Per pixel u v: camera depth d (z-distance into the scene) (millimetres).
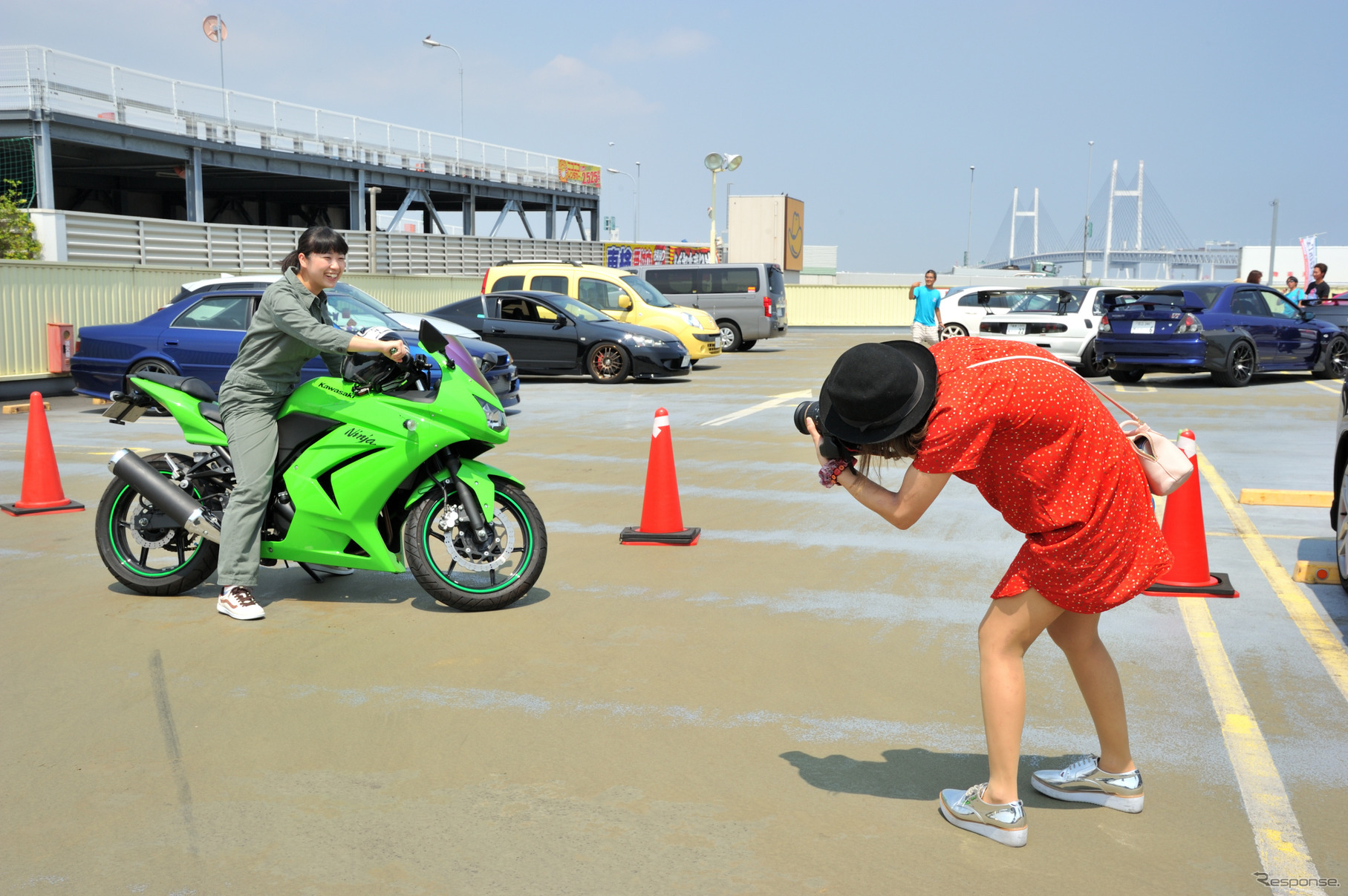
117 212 42438
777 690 4152
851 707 3980
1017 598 2945
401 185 40969
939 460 2766
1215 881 2777
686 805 3207
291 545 5262
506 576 5727
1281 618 5020
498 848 2953
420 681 4273
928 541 6609
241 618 5078
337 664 4465
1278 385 16859
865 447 2922
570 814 3150
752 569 5977
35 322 14977
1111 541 2801
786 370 19859
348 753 3588
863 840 3002
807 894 2717
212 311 12688
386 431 5023
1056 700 4039
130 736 3740
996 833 2979
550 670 4387
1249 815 3146
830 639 4754
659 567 6012
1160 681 4234
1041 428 2752
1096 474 2783
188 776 3414
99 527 5520
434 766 3488
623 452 10078
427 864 2869
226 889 2748
